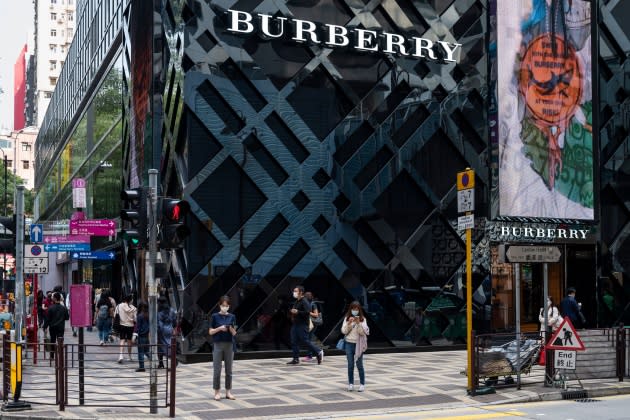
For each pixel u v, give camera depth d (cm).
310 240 2102
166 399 1220
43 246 2391
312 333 2081
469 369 1409
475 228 2338
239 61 2058
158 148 2209
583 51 2561
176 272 1995
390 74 2242
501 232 2380
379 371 1755
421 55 2289
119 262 3362
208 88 2030
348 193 2156
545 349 1501
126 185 2862
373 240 2184
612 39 2689
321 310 2102
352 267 2155
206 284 1978
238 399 1359
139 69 2477
